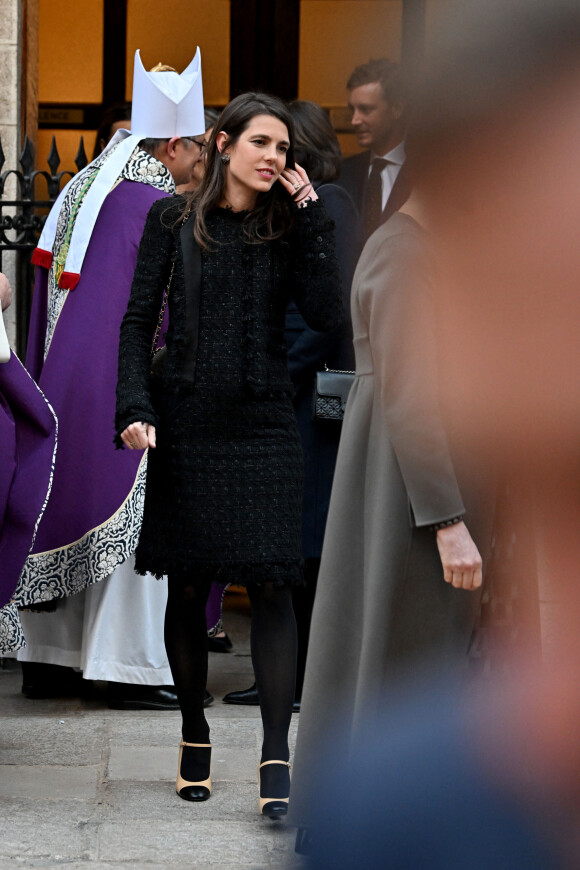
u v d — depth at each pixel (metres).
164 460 10.05
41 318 15.02
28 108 19.19
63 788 10.88
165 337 10.37
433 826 2.57
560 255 1.74
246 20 25.36
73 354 13.81
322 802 3.13
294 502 10.08
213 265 10.02
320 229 10.05
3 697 14.66
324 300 9.98
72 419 13.80
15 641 11.55
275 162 9.81
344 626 7.65
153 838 9.51
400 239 6.92
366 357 7.68
